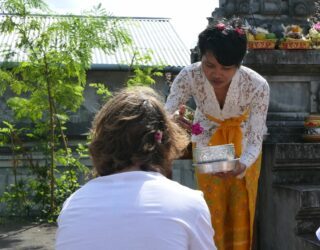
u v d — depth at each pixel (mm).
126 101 1817
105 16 8195
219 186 3523
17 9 7797
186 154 3816
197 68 3422
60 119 8352
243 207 3537
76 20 7910
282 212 4160
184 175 6305
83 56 7895
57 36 7883
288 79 4969
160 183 1735
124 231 1615
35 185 8562
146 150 1775
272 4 5363
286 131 4863
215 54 3078
